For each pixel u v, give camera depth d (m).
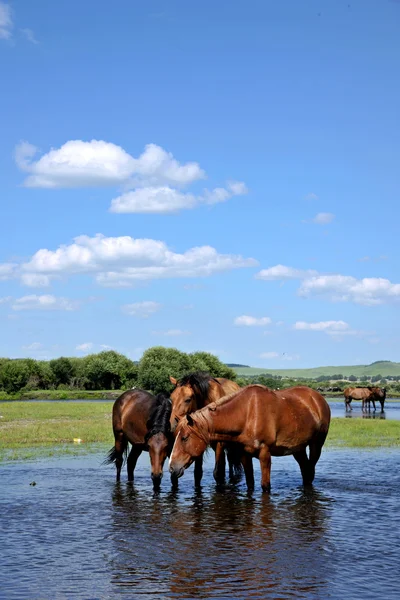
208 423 11.98
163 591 7.06
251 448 12.33
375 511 10.98
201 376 12.77
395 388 139.50
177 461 11.86
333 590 7.05
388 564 7.97
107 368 102.25
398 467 16.27
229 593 6.98
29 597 6.89
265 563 8.02
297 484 13.87
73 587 7.20
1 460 17.55
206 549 8.65
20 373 87.88
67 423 30.34
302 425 12.95
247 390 12.46
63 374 104.75
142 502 11.86
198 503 11.74
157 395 13.11
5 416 36.03
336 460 17.62
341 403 77.81
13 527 9.90
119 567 7.90
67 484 13.80
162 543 8.97
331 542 8.98
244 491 12.98
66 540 9.15
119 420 13.98
